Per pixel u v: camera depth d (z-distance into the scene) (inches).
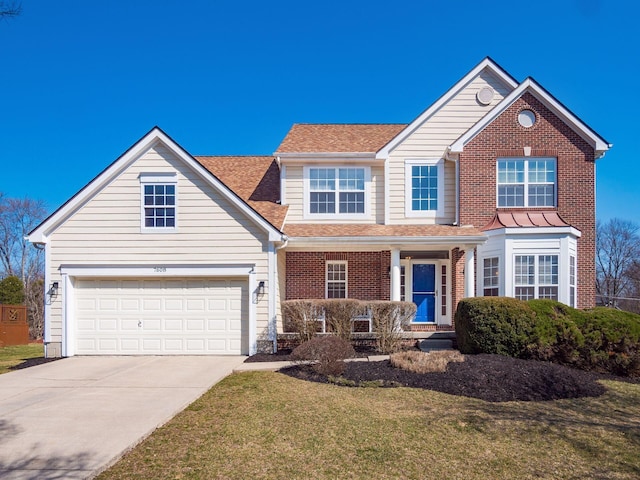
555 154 631.8
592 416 316.2
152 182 546.9
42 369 460.8
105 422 281.4
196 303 548.1
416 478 216.1
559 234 577.9
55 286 540.1
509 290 574.9
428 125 673.0
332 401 335.0
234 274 541.3
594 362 456.1
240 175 763.4
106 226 544.7
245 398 339.9
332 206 672.4
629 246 1961.1
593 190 627.8
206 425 281.0
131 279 550.3
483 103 675.4
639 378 444.1
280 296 607.8
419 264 669.3
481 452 247.4
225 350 543.5
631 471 229.0
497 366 419.5
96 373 439.5
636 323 462.3
